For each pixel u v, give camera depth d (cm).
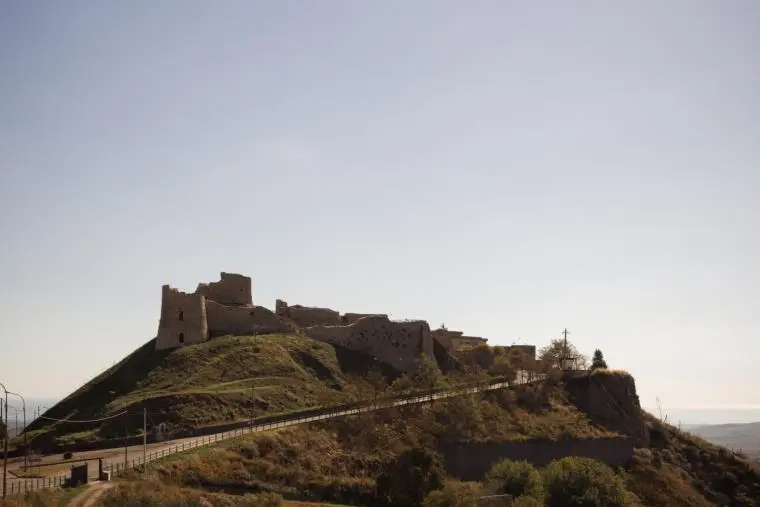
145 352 12225
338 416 9862
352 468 8650
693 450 13000
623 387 13200
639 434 12738
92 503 5956
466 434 10344
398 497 7869
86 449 8825
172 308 12344
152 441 8900
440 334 14750
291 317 14125
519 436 10762
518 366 14412
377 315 14038
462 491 7838
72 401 10900
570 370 13850
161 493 6550
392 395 10981
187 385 10625
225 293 13662
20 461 8181
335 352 12975
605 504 8344
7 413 6369
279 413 10075
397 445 9462
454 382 12425
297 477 7994
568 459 8938
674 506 10725
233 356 11681
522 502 7506
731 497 11756
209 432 9219
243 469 7781
